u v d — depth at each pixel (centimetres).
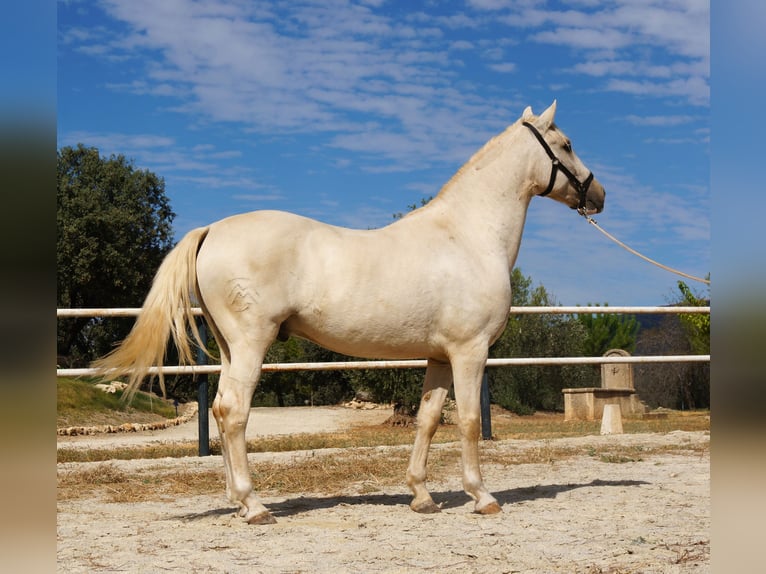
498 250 568
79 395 1866
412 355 559
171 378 2464
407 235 551
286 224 520
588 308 1045
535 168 591
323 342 538
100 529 507
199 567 404
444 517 540
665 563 404
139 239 3616
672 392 2442
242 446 513
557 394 2581
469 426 550
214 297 509
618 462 838
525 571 391
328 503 614
